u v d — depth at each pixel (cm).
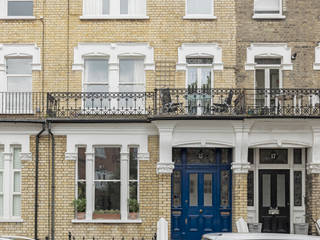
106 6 1540
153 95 1437
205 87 1508
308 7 1505
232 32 1502
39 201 1447
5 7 1524
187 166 1491
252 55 1495
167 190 1408
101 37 1502
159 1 1509
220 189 1488
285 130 1419
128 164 1468
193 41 1500
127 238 1435
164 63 1495
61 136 1462
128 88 1511
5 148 1449
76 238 1435
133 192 1470
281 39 1500
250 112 1430
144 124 1452
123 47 1498
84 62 1518
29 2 1531
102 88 1513
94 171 1473
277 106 1408
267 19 1504
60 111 1459
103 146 1477
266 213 1531
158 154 1455
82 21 1505
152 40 1501
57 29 1503
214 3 1509
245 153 1417
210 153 1502
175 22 1504
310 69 1493
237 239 791
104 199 1471
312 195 1423
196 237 1470
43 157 1455
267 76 1516
